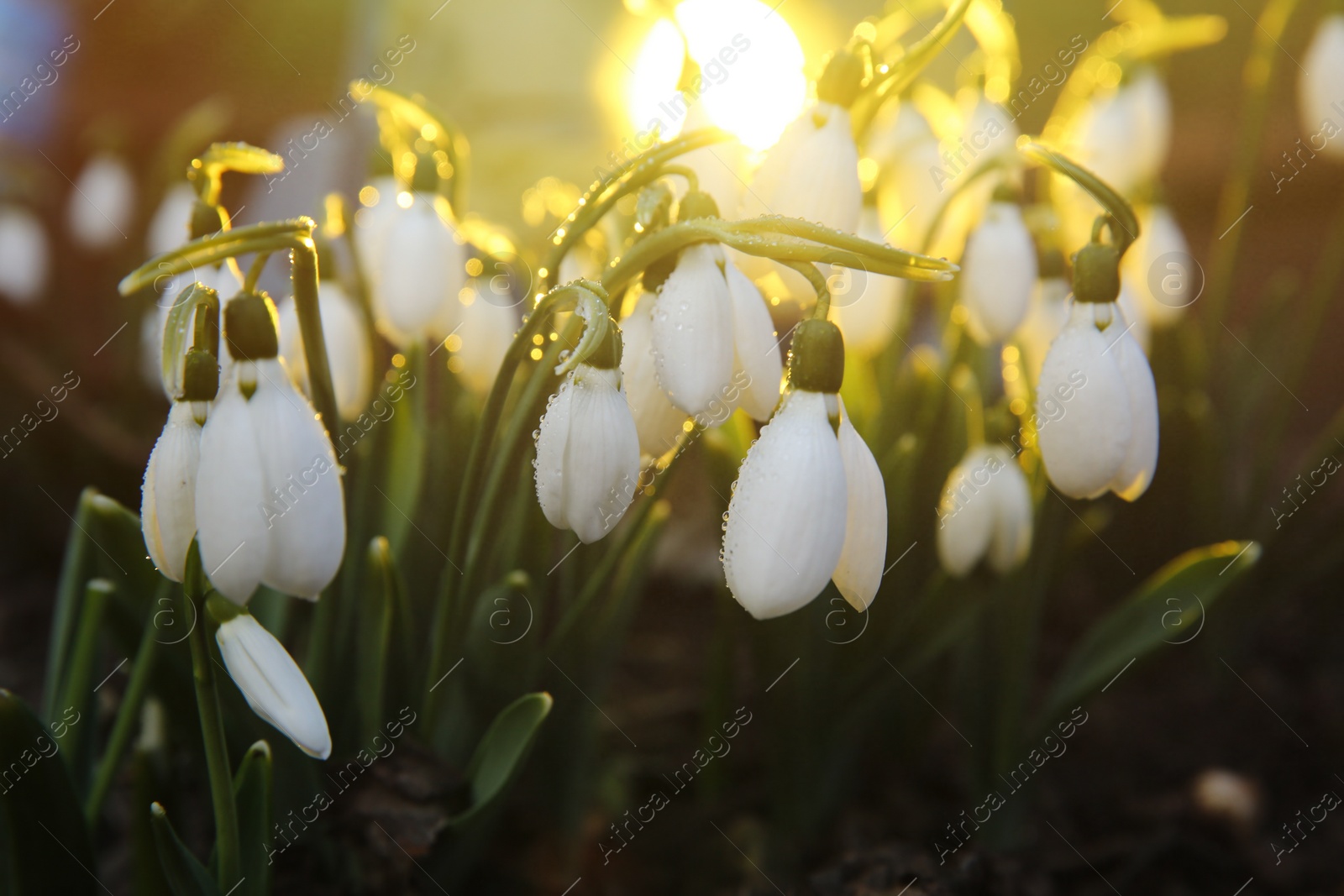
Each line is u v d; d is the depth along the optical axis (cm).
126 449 50
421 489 32
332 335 30
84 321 70
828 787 34
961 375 34
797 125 28
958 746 39
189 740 30
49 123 79
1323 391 65
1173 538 44
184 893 27
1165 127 38
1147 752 40
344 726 30
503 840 33
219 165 28
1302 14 74
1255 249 71
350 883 29
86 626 29
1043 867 34
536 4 53
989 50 33
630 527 30
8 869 29
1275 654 46
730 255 27
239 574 25
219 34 78
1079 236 35
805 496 25
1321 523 43
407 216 30
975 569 33
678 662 43
